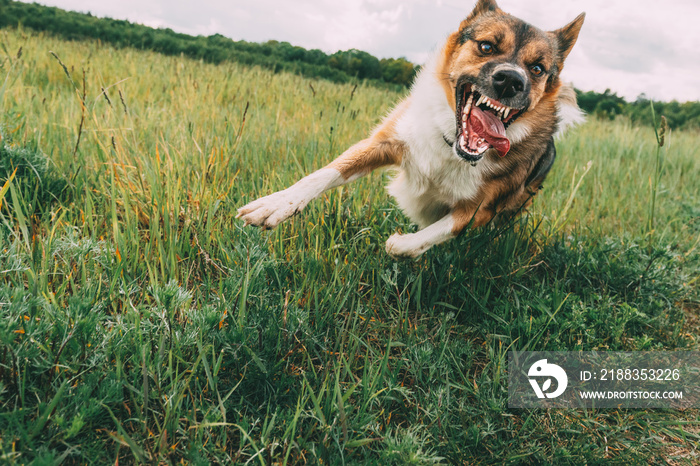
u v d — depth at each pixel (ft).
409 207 11.57
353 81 46.78
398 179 11.67
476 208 10.68
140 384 6.15
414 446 5.87
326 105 25.89
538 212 14.02
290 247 9.78
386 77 59.72
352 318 8.50
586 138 29.63
